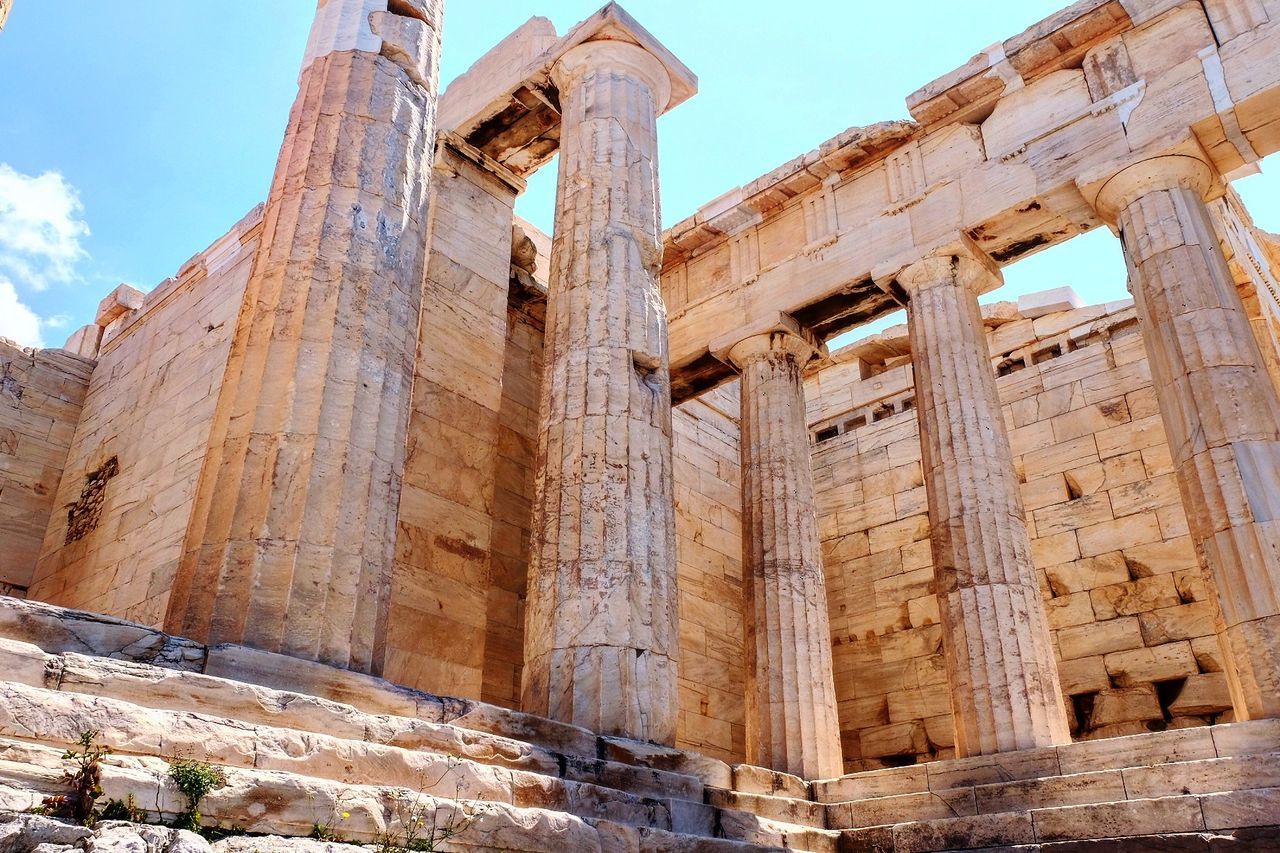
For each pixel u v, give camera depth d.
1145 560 17.84
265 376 8.84
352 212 9.77
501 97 16.64
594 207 13.82
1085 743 11.21
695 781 10.15
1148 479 18.33
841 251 17.16
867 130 17.14
